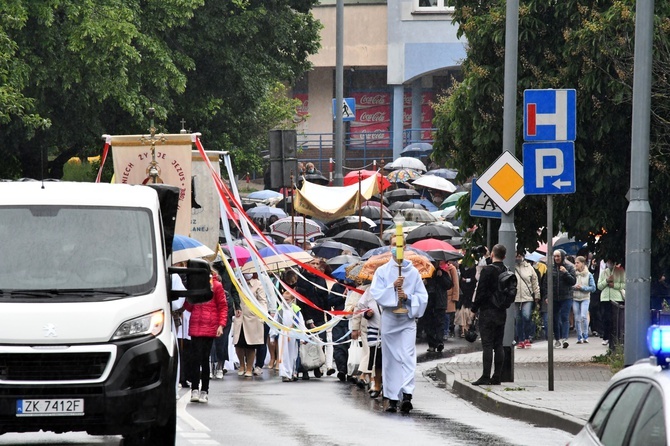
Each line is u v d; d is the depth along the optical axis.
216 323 42.09
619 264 59.12
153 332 26.55
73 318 26.03
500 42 56.25
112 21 75.00
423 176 108.44
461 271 73.88
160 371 26.41
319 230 80.88
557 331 68.44
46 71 75.19
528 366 55.25
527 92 41.50
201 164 53.94
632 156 36.75
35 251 27.42
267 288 50.25
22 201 28.34
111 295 26.75
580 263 71.12
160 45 83.00
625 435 15.77
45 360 25.77
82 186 29.28
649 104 36.56
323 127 160.88
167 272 28.23
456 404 42.50
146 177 50.53
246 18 94.25
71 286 26.84
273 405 41.53
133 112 77.31
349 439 32.53
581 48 53.50
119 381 25.86
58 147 84.56
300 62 105.69
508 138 47.78
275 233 79.56
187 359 47.66
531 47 56.75
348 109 107.19
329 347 54.88
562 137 41.53
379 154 160.25
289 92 160.75
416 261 45.91
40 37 74.56
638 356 36.38
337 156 86.62
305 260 56.41
